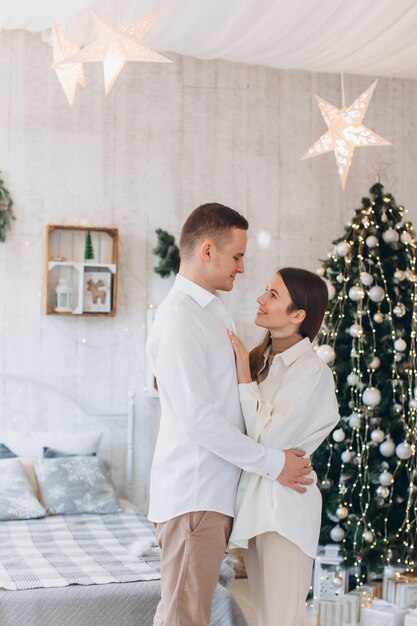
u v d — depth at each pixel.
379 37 4.98
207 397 2.36
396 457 4.64
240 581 5.21
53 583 3.32
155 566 3.66
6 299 5.41
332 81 6.04
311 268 5.98
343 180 3.99
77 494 4.89
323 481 4.69
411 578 4.48
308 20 4.83
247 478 2.48
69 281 5.54
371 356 4.63
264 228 5.90
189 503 2.37
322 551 4.62
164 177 5.73
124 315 5.65
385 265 4.77
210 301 2.48
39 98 5.50
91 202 5.59
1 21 5.29
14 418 5.41
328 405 2.60
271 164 5.93
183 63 5.77
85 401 5.56
